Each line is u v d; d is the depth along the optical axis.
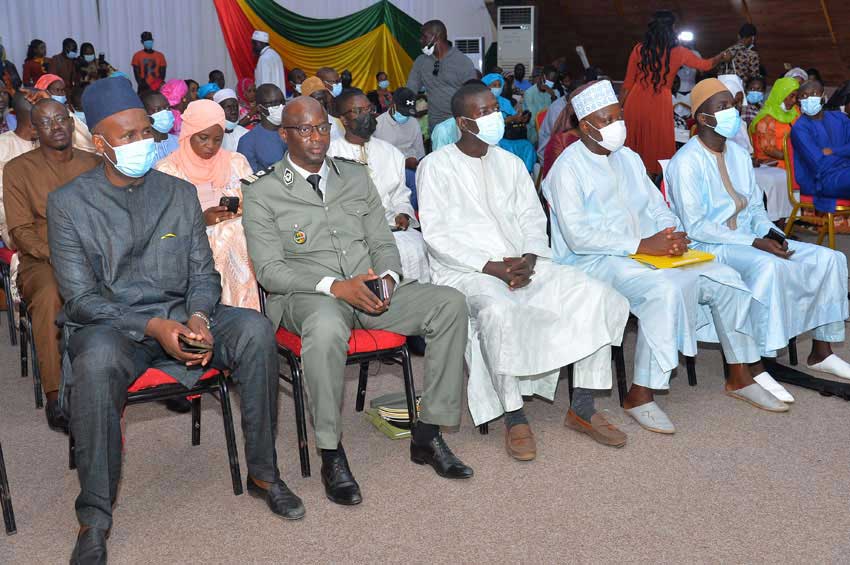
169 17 12.09
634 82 5.55
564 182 3.50
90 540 2.36
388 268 3.06
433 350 2.89
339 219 3.10
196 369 2.62
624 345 4.32
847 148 5.27
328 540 2.50
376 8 13.44
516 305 3.07
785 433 3.24
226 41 12.49
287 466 3.01
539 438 3.23
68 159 3.61
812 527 2.54
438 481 2.88
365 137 4.29
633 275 3.38
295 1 13.05
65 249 2.58
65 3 11.29
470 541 2.48
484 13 14.38
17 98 4.24
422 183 3.40
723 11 12.26
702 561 2.36
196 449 3.17
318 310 2.75
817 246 3.76
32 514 2.67
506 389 3.05
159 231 2.71
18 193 3.49
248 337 2.59
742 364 3.56
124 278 2.68
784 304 3.57
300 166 3.05
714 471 2.92
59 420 3.29
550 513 2.64
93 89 2.56
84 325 2.60
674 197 3.83
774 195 6.09
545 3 13.72
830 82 12.53
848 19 11.31
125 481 2.90
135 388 2.53
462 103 3.31
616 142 3.44
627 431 3.29
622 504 2.69
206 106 3.62
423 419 2.95
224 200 3.48
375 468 2.99
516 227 3.45
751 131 6.61
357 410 3.53
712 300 3.52
